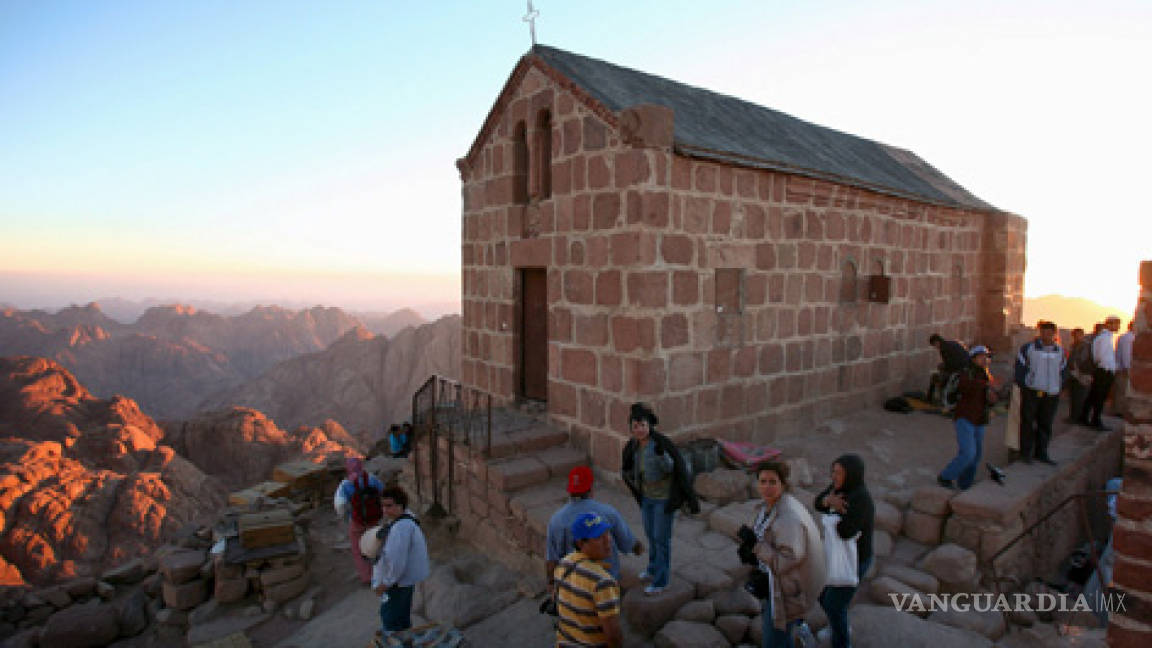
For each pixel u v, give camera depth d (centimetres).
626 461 562
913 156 1686
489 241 1055
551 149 905
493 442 838
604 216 800
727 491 740
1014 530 676
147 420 3316
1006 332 1464
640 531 684
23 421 3127
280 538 830
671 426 802
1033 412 812
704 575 588
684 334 809
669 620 546
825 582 412
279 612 789
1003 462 866
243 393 7594
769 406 945
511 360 1012
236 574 805
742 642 523
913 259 1236
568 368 880
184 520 1780
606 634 374
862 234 1093
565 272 874
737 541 665
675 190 782
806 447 937
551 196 903
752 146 923
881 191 1076
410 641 487
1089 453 888
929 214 1263
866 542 454
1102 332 977
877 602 583
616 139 776
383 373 7481
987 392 689
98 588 881
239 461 2812
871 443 956
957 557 613
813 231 993
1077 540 870
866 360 1130
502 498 773
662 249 772
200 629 756
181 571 815
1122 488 301
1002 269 1454
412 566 550
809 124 1364
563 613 389
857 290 1091
